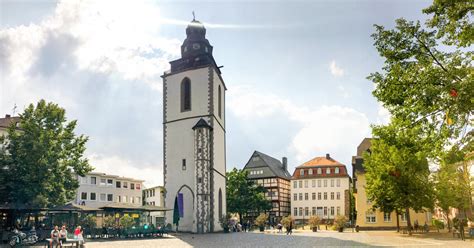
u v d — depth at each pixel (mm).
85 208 36281
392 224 59219
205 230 50281
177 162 54469
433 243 28047
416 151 16844
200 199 51250
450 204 42906
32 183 35719
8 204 33312
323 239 34594
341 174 97500
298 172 101562
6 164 36438
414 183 39062
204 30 58656
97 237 38625
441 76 15250
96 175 87125
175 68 58469
